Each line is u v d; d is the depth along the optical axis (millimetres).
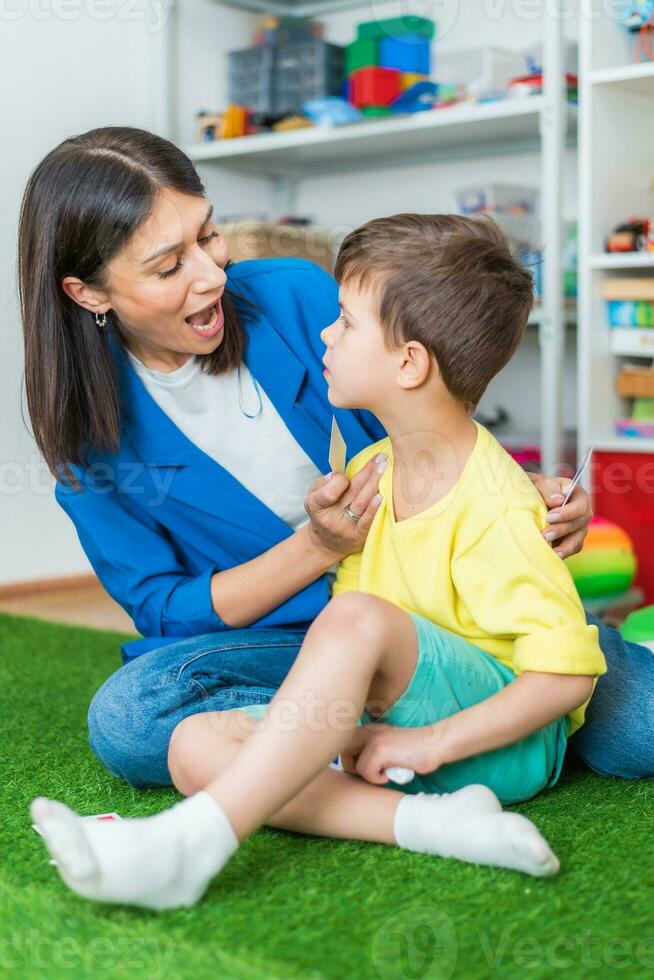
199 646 1149
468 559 987
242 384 1191
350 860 935
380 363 1000
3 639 2115
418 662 934
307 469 1211
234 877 903
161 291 1048
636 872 897
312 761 843
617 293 2164
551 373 2273
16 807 1114
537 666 930
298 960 748
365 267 999
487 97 2453
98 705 1148
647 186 2270
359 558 1122
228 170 3209
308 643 878
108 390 1135
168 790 1171
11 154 2676
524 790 1039
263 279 1260
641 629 1419
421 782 998
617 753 1147
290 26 3076
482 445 1021
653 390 2178
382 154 3004
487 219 1091
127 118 2947
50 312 1105
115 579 1219
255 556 1217
